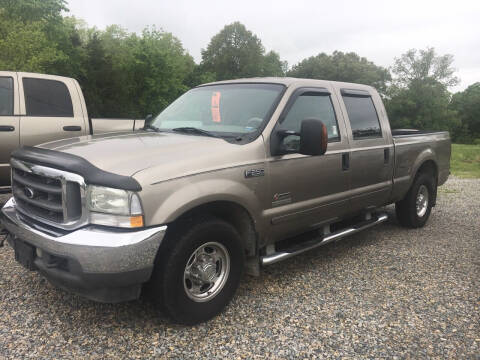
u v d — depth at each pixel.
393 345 3.08
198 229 3.15
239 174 3.40
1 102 5.83
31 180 3.28
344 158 4.48
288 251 4.03
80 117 6.48
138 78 54.06
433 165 6.46
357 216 5.41
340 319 3.46
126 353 2.93
